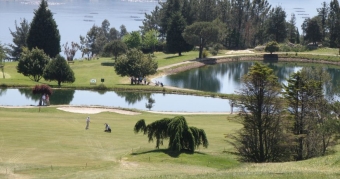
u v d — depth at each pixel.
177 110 93.88
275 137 51.66
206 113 86.56
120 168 43.22
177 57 190.00
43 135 56.25
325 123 53.62
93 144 53.53
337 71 174.88
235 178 33.97
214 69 177.50
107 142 55.03
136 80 131.38
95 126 65.25
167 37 193.50
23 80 122.25
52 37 162.75
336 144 54.31
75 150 50.09
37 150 48.88
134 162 46.00
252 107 51.81
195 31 186.62
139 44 195.75
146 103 101.81
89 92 112.94
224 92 128.38
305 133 54.47
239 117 54.50
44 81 126.94
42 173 40.28
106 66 158.12
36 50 125.56
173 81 146.12
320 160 43.31
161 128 51.62
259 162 50.97
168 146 53.22
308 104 55.28
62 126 63.38
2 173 39.59
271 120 51.59
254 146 51.94
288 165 42.66
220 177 34.69
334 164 41.03
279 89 52.16
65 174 40.12
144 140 57.44
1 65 144.50
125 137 58.56
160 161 46.59
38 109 81.69
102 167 43.38
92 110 84.00
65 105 88.31
